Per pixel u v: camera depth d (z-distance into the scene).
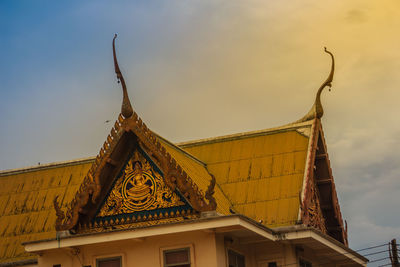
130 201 36.25
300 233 38.22
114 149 36.25
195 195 35.22
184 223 34.81
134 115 36.47
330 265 44.81
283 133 44.16
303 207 39.09
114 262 36.88
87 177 36.25
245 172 42.81
